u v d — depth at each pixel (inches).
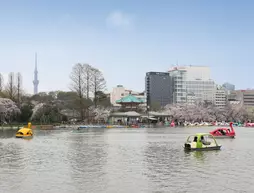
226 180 1168.8
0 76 6195.9
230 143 2573.8
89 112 6127.0
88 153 1870.1
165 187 1071.0
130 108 7347.4
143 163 1517.0
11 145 2316.7
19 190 1033.5
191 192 1013.2
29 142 2556.6
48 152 1914.4
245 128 6048.2
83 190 1034.1
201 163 1520.7
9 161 1573.6
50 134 3570.4
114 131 4274.1
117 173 1283.2
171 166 1439.5
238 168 1395.2
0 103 5083.7
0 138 2960.1
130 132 4025.6
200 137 2060.8
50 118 5733.3
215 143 2096.5
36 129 4667.8
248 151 1998.0
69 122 5831.7
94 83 6082.7
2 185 1094.4
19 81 6067.9
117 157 1708.9
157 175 1248.2
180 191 1024.2
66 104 6791.3
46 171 1321.4
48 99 7706.7
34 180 1163.9
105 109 6678.2
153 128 5354.3
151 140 2758.4
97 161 1572.3
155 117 7322.8
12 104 5329.7
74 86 5984.3
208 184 1110.4
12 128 4589.1
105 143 2479.1
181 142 2566.4
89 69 6048.2
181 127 5900.6
